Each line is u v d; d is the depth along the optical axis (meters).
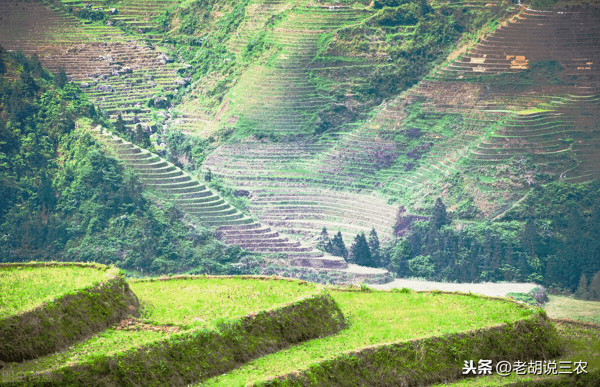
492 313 48.03
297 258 186.00
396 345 42.12
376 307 50.28
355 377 39.94
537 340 45.44
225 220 197.50
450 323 46.03
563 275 187.12
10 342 35.16
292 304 43.97
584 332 49.72
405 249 196.12
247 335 40.84
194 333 38.66
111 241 186.00
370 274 177.38
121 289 43.09
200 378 37.34
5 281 42.81
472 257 190.38
